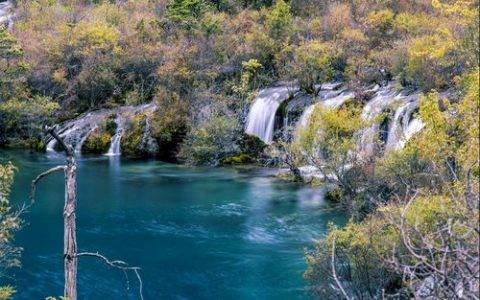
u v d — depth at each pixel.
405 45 47.44
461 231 10.88
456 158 16.92
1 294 16.64
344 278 17.31
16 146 56.19
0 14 85.50
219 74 57.25
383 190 27.78
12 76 55.00
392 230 16.48
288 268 23.61
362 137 36.69
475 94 14.16
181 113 52.50
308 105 47.69
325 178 32.97
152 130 52.28
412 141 24.14
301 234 28.20
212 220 30.86
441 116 19.61
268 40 58.94
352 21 65.00
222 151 47.81
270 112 49.41
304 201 34.66
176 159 50.47
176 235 28.27
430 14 62.59
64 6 84.00
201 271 23.56
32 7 82.38
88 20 74.88
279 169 44.81
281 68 56.09
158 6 79.81
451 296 7.55
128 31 68.12
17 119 55.09
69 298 13.02
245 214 31.97
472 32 21.33
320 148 33.88
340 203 32.62
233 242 27.14
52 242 27.05
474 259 7.21
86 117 56.72
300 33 63.09
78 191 37.50
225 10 73.56
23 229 29.02
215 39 61.41
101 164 48.00
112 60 59.69
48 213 32.03
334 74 54.50
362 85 49.91
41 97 56.75
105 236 28.08
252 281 22.42
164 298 21.11
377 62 50.62
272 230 28.91
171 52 58.03
